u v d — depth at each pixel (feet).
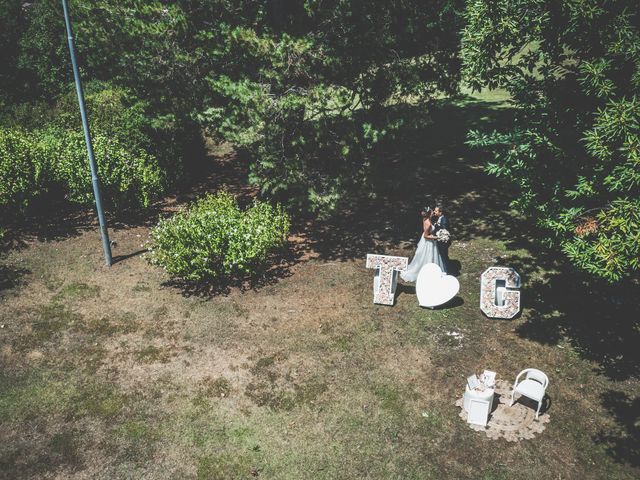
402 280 40.93
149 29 40.70
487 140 35.73
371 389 30.48
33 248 44.80
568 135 31.83
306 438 27.48
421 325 35.65
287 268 42.65
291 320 36.45
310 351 33.55
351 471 25.58
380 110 45.37
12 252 44.11
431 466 25.68
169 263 39.34
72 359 33.14
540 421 27.96
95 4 41.88
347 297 38.78
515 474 25.12
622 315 35.65
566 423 27.78
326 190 44.55
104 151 48.24
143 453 26.66
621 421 27.76
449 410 28.94
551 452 26.18
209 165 63.10
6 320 36.50
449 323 35.76
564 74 32.48
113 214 50.39
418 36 48.24
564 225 29.50
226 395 30.27
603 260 26.55
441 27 48.11
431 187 55.62
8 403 29.76
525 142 33.04
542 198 32.35
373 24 42.63
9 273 41.39
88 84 67.10
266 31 43.32
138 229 48.42
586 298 37.47
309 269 42.42
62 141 51.16
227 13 43.06
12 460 26.23
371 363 32.42
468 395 28.04
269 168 43.21
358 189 48.73
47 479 25.26
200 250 39.06
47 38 70.44
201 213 42.04
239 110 40.88
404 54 46.73
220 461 26.23
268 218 43.32
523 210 33.30
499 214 49.47
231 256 39.17
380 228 48.39
